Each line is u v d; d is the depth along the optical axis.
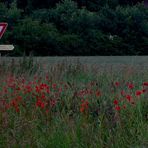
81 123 9.07
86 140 8.29
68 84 12.41
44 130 8.98
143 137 8.12
